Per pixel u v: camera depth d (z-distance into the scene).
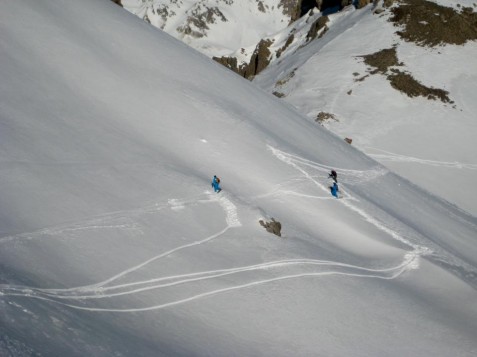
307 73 99.12
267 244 25.25
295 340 18.14
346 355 18.16
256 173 34.78
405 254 30.27
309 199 34.12
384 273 27.30
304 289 21.89
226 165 34.12
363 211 35.47
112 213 22.83
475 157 76.31
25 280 15.19
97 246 19.89
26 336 11.74
